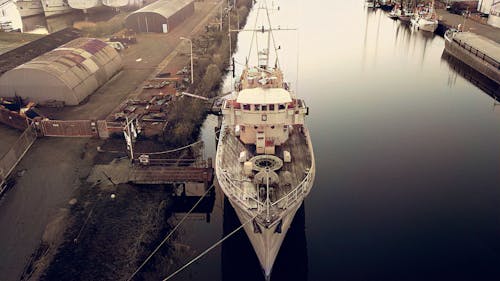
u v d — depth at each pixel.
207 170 33.06
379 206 31.69
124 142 39.28
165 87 53.41
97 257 26.03
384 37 87.06
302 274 25.61
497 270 25.64
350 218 30.42
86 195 31.73
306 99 53.09
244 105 29.03
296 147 30.92
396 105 51.38
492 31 82.44
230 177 27.02
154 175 32.84
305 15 110.19
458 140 42.09
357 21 103.38
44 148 38.34
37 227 28.55
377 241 28.19
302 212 29.50
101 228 28.45
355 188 33.91
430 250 27.33
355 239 28.42
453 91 56.66
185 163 35.84
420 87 58.19
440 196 32.81
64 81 46.91
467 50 67.69
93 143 39.12
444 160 38.16
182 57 67.62
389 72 64.50
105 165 35.47
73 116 44.88
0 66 58.03
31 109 43.97
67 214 29.77
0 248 26.73
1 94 47.66
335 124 45.78
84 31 82.62
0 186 32.06
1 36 81.62
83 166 35.44
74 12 116.31
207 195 33.31
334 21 103.00
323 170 36.53
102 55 57.34
